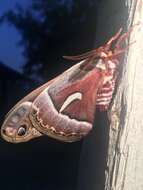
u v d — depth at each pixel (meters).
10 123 0.13
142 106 0.18
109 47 0.15
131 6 0.19
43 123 0.14
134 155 0.18
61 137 0.14
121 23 0.22
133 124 0.18
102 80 0.14
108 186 0.20
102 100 0.14
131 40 0.18
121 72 0.18
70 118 0.14
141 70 0.18
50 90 0.14
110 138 0.20
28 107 0.13
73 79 0.14
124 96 0.18
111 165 0.20
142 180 0.19
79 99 0.14
